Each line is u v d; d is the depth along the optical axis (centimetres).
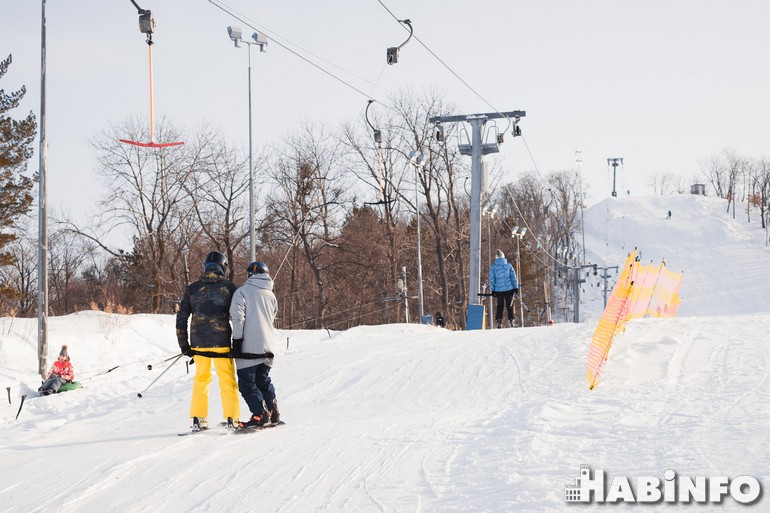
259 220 7144
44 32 2519
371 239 7619
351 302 7906
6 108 4669
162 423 1268
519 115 3900
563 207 13238
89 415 1525
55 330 3042
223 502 727
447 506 655
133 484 809
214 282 1106
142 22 1652
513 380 1393
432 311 8144
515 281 2853
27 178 4666
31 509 741
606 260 18338
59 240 7269
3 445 1135
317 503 704
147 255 6397
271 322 1112
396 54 2755
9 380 2331
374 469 812
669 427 866
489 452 831
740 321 1711
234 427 1093
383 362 1695
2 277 6919
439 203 7112
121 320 3409
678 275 3350
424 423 1064
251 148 3778
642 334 1608
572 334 1783
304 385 1554
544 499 636
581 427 902
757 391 1050
